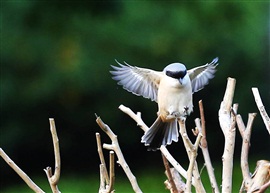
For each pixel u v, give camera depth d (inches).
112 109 714.8
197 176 158.6
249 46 727.7
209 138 740.7
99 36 706.8
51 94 703.1
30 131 715.4
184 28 714.8
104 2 709.3
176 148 727.7
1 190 707.4
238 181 599.8
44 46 700.7
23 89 701.3
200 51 719.7
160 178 709.9
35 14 703.7
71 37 706.2
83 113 715.4
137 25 712.4
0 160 716.0
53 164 738.8
